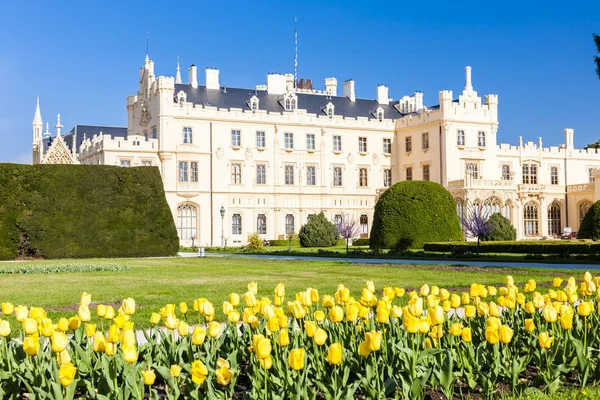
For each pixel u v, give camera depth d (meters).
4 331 8.43
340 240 79.50
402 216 55.06
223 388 8.30
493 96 83.94
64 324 8.72
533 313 10.20
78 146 100.75
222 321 15.82
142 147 75.12
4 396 8.12
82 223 51.44
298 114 84.12
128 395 7.68
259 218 81.56
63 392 7.83
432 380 8.59
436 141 82.19
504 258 40.41
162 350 9.41
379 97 95.94
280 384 8.02
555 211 91.38
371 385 7.84
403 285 23.98
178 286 25.19
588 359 8.92
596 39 33.59
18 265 39.66
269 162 82.12
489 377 8.46
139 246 52.75
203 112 78.06
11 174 50.12
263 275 30.48
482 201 76.00
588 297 11.16
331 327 9.59
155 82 77.31
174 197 76.31
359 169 87.38
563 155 94.06
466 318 10.56
